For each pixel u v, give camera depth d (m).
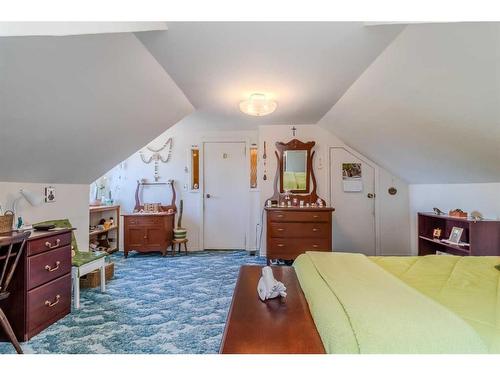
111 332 2.22
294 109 3.82
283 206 4.40
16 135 2.00
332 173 4.65
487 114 2.08
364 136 3.85
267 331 1.16
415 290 1.44
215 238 5.29
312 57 2.31
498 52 1.60
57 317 2.40
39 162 2.50
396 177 4.62
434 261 2.11
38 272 2.20
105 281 3.36
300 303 1.45
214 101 3.48
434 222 3.98
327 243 3.96
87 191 3.61
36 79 1.66
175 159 5.27
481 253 2.96
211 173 5.28
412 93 2.41
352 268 1.81
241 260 4.50
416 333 1.04
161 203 5.25
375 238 4.63
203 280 3.51
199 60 2.35
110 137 2.88
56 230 2.45
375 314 1.15
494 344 1.06
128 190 5.28
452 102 2.19
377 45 2.12
